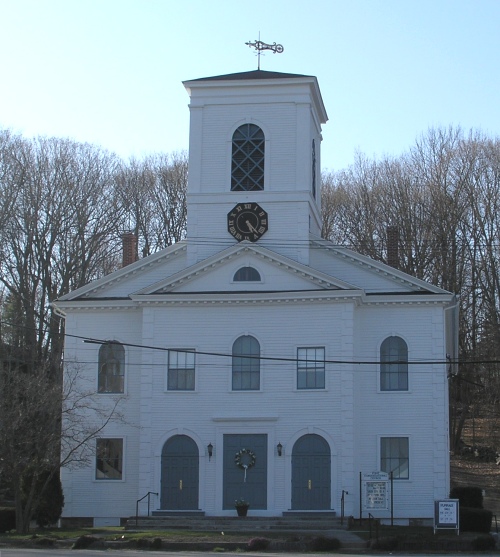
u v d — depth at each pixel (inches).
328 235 3201.3
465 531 1653.5
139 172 3198.8
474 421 2854.3
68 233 2755.9
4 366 2389.3
